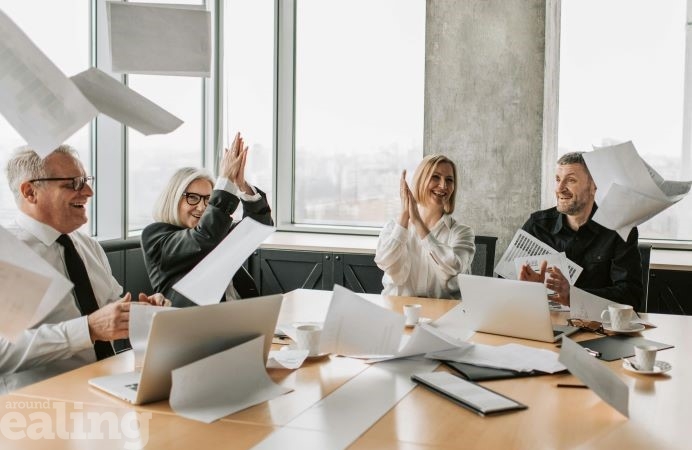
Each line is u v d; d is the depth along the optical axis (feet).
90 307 6.97
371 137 16.47
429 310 8.40
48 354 6.06
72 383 5.40
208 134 16.12
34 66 3.87
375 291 13.87
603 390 4.65
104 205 12.43
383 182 16.49
